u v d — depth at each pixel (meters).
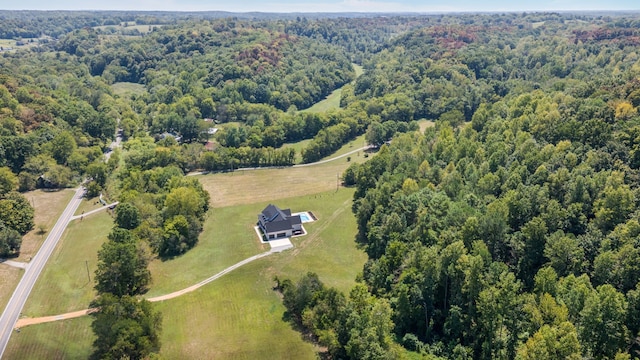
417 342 96.88
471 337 95.06
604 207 104.75
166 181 176.62
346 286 121.44
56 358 94.94
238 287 122.62
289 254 139.88
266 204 176.88
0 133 188.38
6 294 116.75
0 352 96.31
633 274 89.06
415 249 108.19
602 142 128.38
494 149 150.25
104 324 90.94
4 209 144.75
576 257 96.31
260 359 95.44
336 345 92.25
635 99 153.50
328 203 176.75
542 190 113.06
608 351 79.00
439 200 124.81
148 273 123.25
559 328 76.88
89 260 133.50
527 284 100.94
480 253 98.25
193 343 100.56
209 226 159.12
